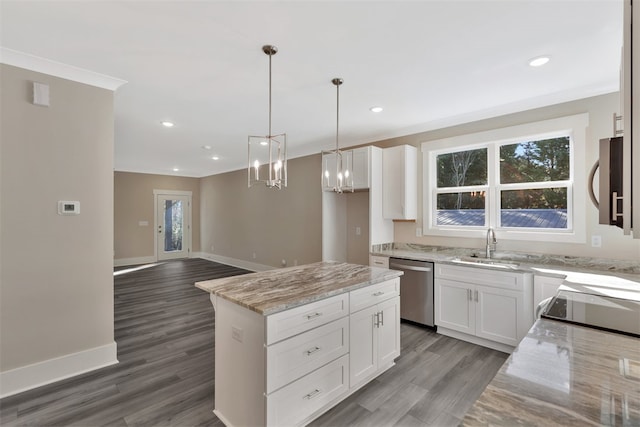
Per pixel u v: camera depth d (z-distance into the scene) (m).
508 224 3.48
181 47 2.20
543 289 2.72
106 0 1.70
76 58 2.35
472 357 2.85
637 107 0.68
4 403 2.17
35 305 2.39
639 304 1.72
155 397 2.26
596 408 0.78
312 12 1.81
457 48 2.21
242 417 1.86
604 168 0.82
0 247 2.26
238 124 4.02
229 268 7.28
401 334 3.38
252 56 2.32
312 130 4.28
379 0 1.71
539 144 3.30
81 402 2.19
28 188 2.37
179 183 8.79
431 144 4.00
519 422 0.73
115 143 5.08
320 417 2.03
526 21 1.91
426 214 4.03
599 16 1.86
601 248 2.85
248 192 7.25
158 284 5.69
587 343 1.19
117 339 3.27
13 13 1.81
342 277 2.44
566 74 2.62
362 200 4.85
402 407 2.14
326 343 2.04
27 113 2.36
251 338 1.79
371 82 2.77
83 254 2.61
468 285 3.15
